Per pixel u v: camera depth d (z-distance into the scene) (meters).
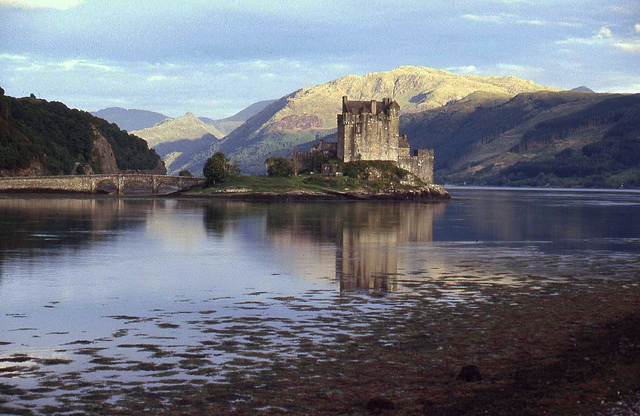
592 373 31.23
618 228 121.94
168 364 33.56
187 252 79.06
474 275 62.25
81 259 71.38
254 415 27.47
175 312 45.31
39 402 28.56
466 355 35.16
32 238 90.38
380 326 41.38
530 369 32.56
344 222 128.00
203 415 27.44
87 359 34.25
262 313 45.03
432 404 28.28
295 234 102.62
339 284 56.84
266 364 33.62
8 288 53.56
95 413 27.55
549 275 62.56
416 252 80.88
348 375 32.03
